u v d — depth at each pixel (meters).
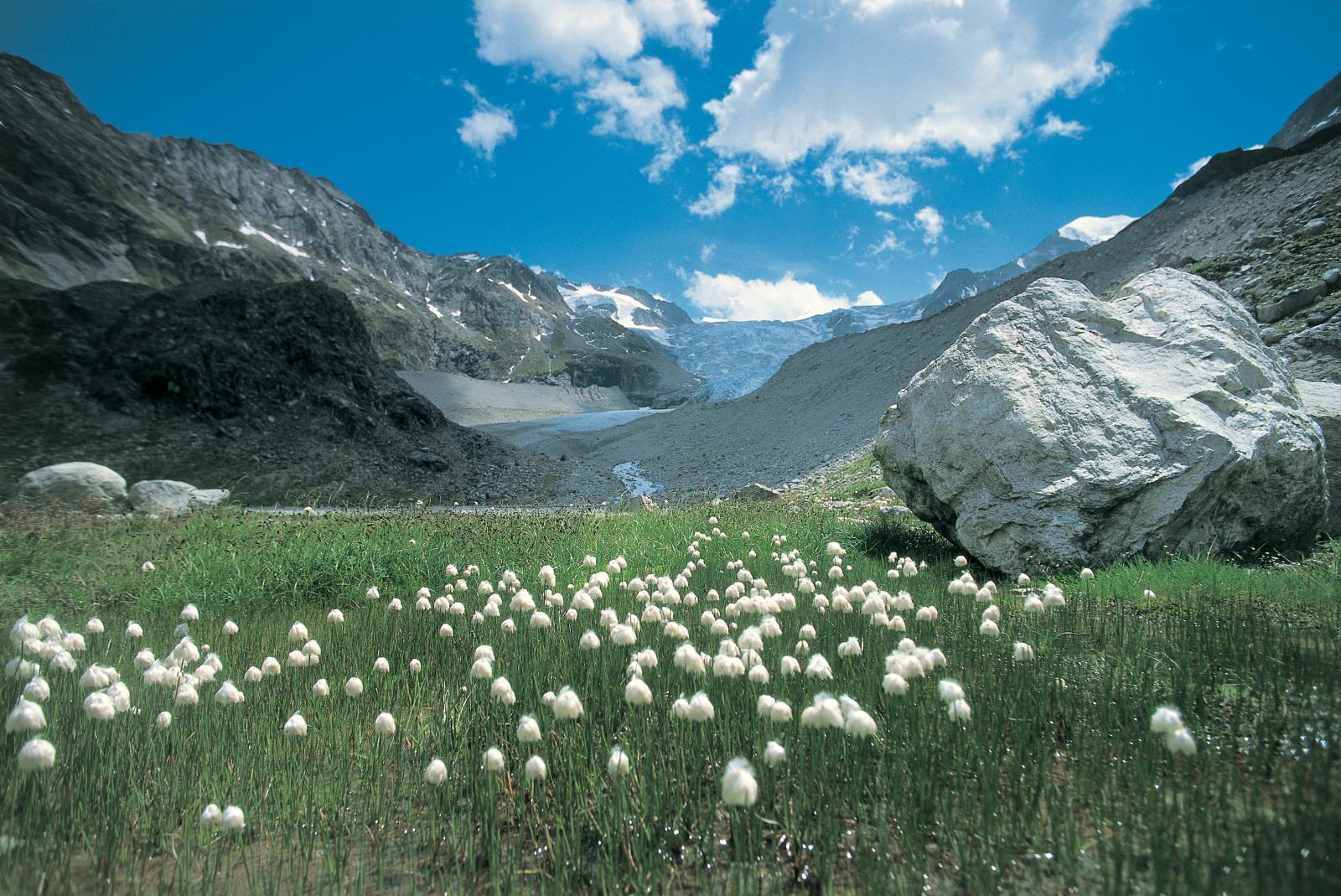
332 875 3.61
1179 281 10.79
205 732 4.92
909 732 4.45
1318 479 9.37
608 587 8.86
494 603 7.13
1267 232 27.98
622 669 5.78
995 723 4.55
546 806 4.16
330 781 4.48
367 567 10.22
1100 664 5.54
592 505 21.61
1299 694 4.57
